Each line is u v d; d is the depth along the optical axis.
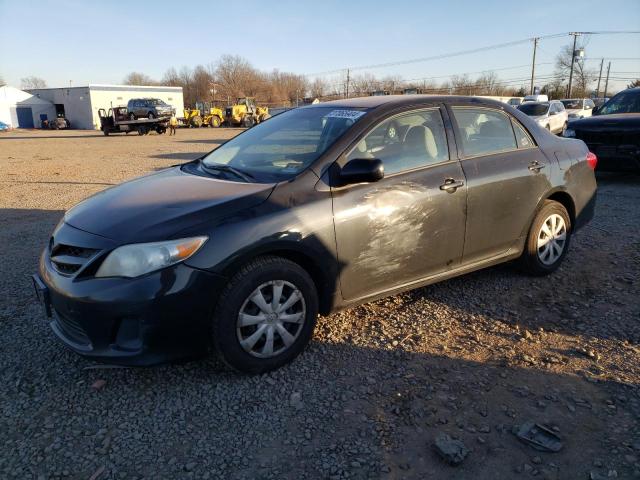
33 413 2.76
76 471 2.35
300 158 3.39
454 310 3.93
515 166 4.11
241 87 91.94
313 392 2.91
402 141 3.61
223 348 2.88
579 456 2.38
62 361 3.27
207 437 2.56
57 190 10.11
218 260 2.77
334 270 3.22
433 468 2.33
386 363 3.20
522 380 3.00
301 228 3.02
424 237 3.60
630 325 3.63
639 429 2.55
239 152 3.95
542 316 3.82
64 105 60.91
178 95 64.38
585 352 3.27
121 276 2.70
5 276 4.79
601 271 4.69
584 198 4.75
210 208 2.91
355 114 3.61
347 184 3.23
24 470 2.35
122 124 35.62
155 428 2.63
